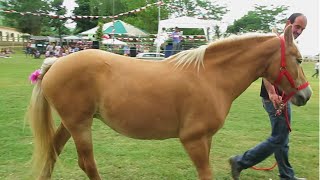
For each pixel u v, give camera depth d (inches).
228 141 233.9
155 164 186.4
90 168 136.7
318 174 178.1
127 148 212.8
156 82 125.0
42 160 143.4
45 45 1376.7
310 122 298.2
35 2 2044.8
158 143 225.1
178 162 190.1
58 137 147.5
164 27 722.8
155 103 124.5
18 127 253.9
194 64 126.5
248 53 128.3
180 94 123.3
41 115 141.5
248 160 157.6
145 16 1314.0
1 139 223.3
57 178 165.8
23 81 529.3
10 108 321.7
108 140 230.7
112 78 128.2
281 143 152.2
